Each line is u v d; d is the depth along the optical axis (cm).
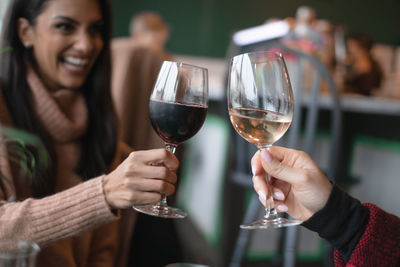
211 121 277
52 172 133
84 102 146
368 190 246
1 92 133
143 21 431
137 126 189
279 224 89
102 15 142
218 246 254
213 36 596
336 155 193
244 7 593
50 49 135
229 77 90
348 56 308
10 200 109
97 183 99
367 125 243
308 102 230
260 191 97
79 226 98
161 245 168
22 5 134
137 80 190
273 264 241
